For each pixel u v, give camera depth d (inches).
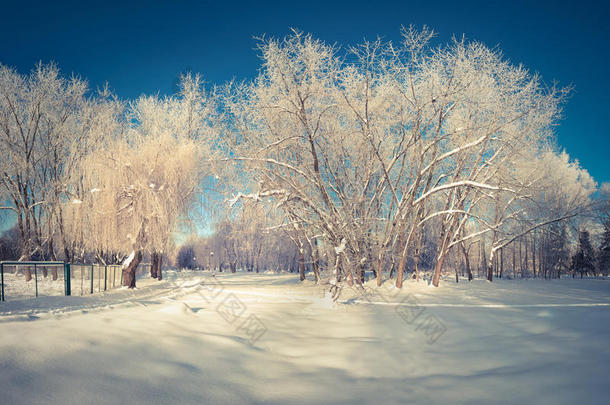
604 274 1873.8
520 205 1067.3
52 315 282.0
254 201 762.8
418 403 181.2
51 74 1110.4
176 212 869.2
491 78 761.6
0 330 218.1
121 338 239.0
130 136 1008.9
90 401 157.6
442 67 725.3
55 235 1097.4
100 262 1053.2
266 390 202.2
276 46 682.2
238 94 740.7
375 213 807.7
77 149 1068.5
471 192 925.2
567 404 165.0
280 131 791.1
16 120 1067.3
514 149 783.1
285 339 316.8
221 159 773.9
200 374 211.9
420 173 747.4
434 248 1121.4
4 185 1056.8
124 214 835.4
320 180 710.5
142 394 173.8
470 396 185.5
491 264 1151.6
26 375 167.0
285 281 1179.9
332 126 788.6
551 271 1462.8
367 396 193.5
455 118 827.4
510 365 233.3
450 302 579.2
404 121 764.0
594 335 296.8
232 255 2465.6
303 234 967.6
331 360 260.4
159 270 1344.7
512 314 433.1
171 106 1254.9
